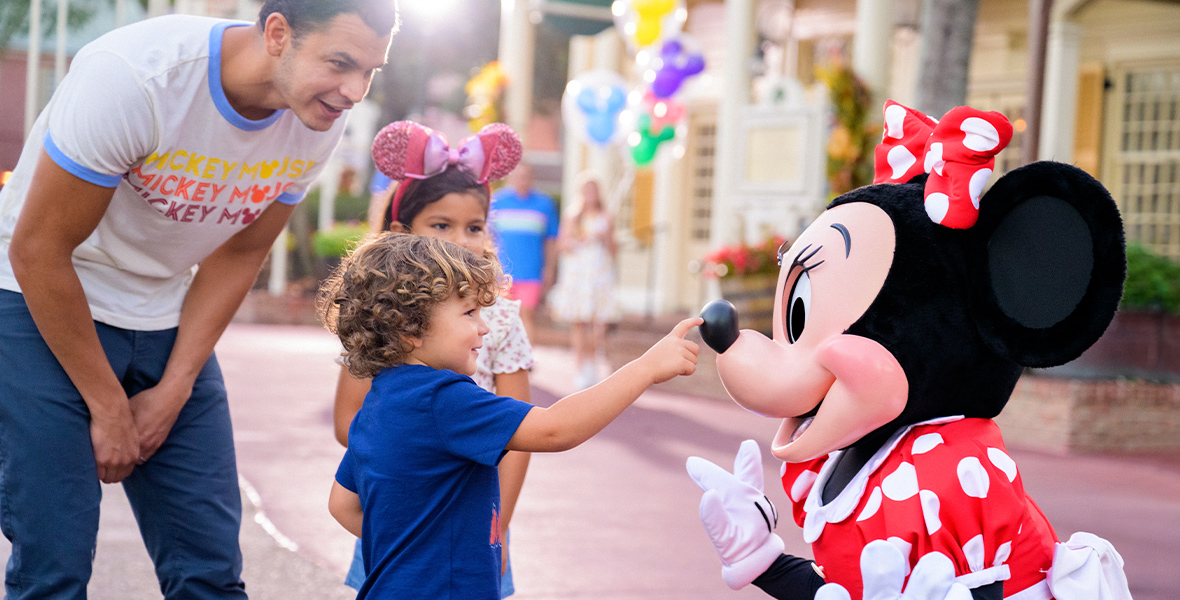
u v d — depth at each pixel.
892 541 2.06
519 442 2.04
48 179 2.23
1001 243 2.13
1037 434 7.41
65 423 2.39
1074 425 7.21
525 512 4.97
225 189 2.48
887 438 2.22
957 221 2.13
